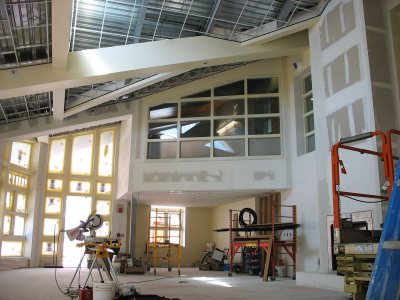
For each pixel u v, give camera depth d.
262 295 6.26
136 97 12.90
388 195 5.02
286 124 11.70
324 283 7.49
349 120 8.11
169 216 16.70
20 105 11.01
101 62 8.85
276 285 8.06
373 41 7.91
